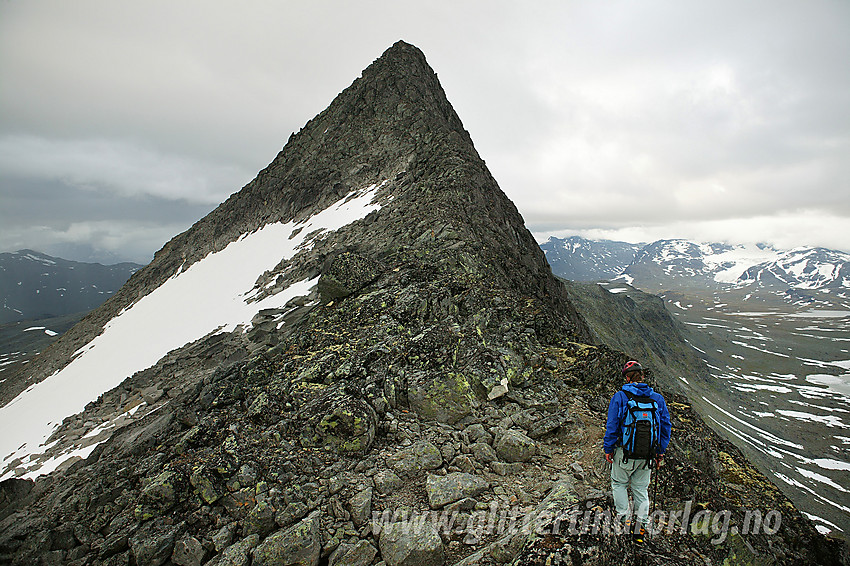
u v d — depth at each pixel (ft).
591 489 28.96
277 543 26.63
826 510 228.84
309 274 102.99
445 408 36.78
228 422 39.55
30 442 85.92
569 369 44.78
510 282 75.56
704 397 386.73
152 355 112.37
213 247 191.83
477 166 120.78
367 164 158.30
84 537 32.73
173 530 29.53
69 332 200.13
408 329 49.47
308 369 43.47
